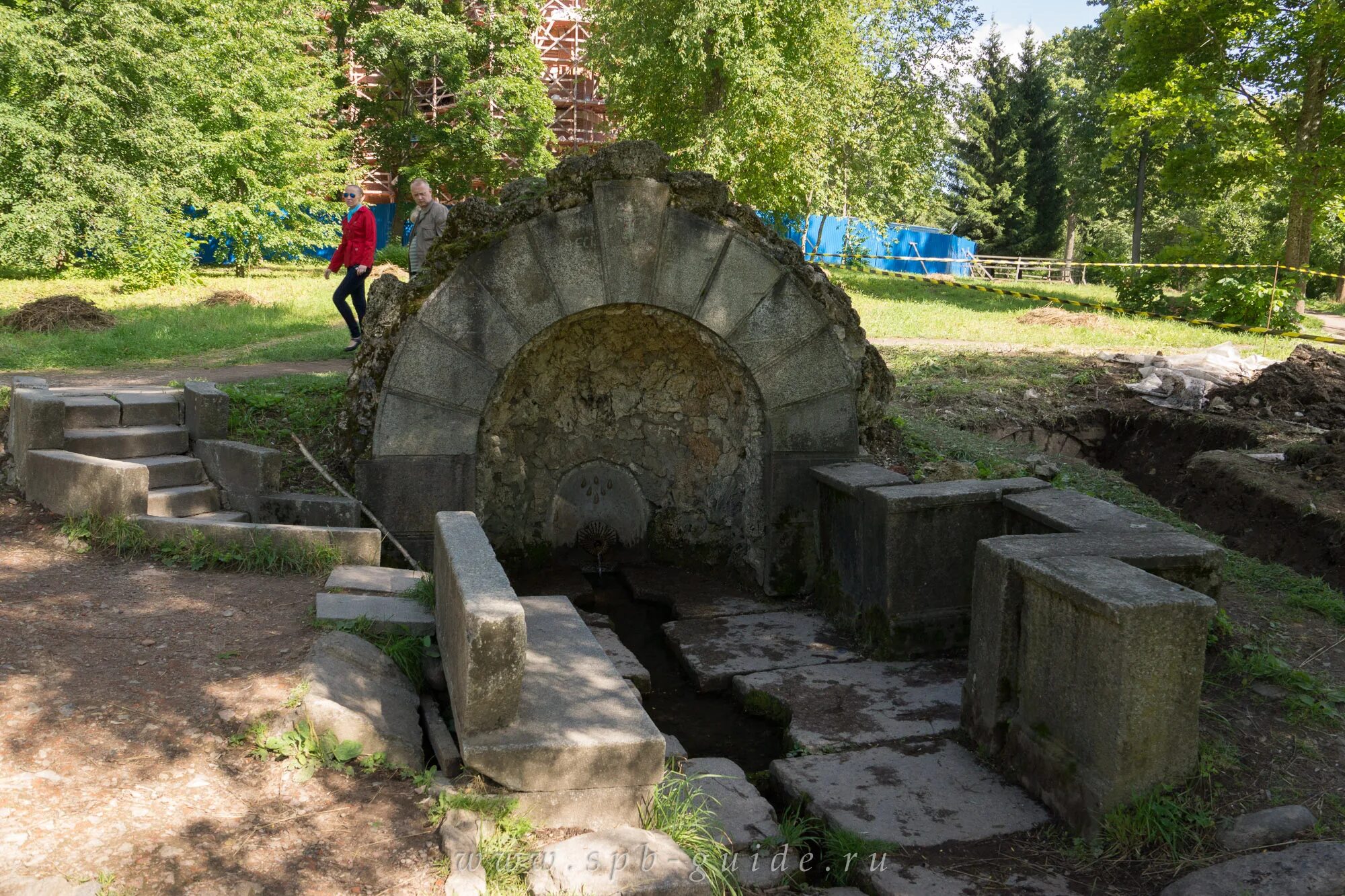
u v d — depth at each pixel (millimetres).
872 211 23016
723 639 6566
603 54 22531
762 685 5770
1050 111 49625
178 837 3172
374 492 6547
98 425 6680
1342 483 7641
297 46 26297
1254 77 21297
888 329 15281
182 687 4039
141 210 17891
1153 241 50219
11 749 3447
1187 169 22938
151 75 19250
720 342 6922
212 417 6832
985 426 9984
